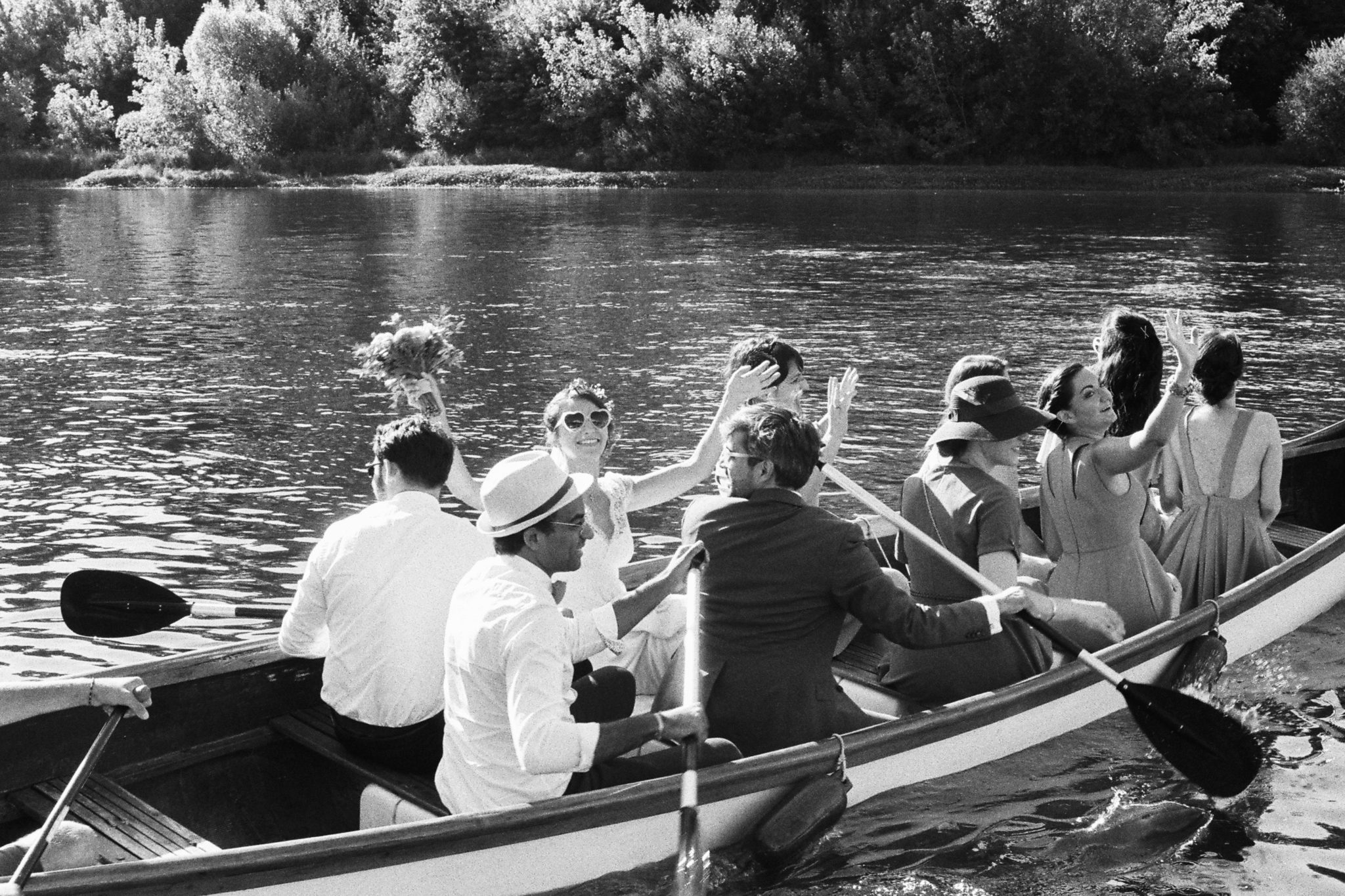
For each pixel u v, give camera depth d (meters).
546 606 3.47
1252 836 4.33
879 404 11.47
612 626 3.92
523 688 3.39
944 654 4.76
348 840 3.41
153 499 8.81
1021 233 28.70
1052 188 45.66
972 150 48.94
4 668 6.20
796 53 50.38
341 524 4.21
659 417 11.05
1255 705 5.33
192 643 6.55
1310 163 45.81
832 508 8.59
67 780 4.19
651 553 7.75
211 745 4.49
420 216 35.56
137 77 66.38
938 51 48.81
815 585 4.05
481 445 10.18
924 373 12.84
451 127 56.03
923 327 15.78
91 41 66.25
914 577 4.71
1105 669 4.55
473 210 37.91
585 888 3.79
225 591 7.19
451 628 3.62
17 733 4.11
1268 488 5.81
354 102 59.00
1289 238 26.88
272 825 4.57
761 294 18.89
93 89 62.75
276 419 11.05
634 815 3.78
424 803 3.98
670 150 51.69
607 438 4.82
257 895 3.32
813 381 12.51
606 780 3.87
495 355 13.96
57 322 16.41
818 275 21.23
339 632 4.13
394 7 62.78
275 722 4.55
